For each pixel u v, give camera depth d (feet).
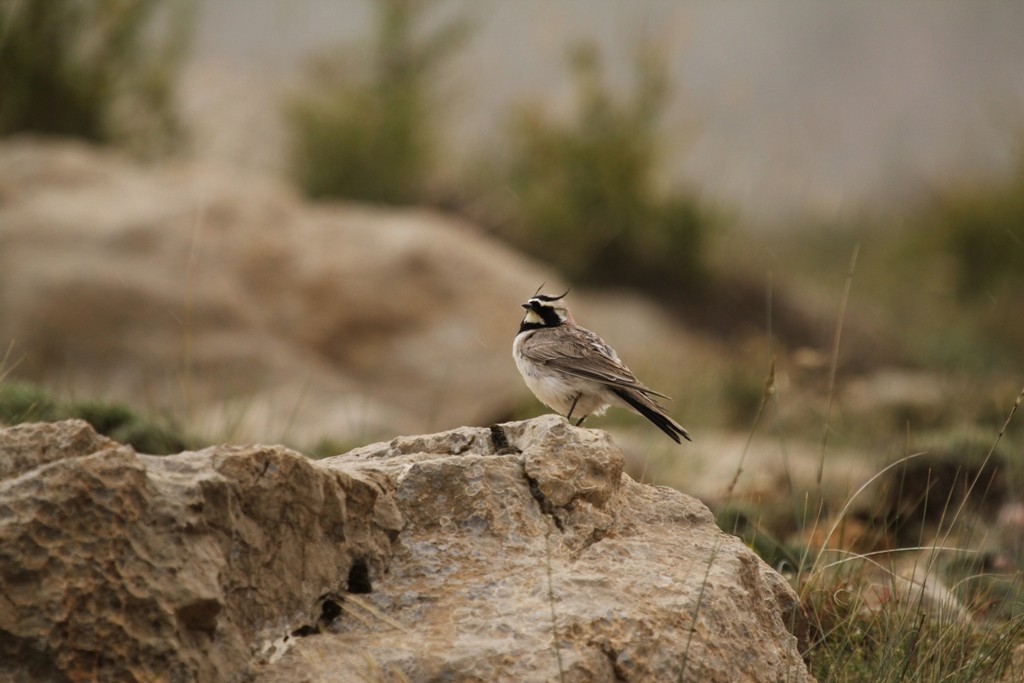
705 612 17.51
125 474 14.53
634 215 74.59
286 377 47.96
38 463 15.58
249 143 80.59
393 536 17.54
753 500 33.76
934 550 24.31
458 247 56.13
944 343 70.28
